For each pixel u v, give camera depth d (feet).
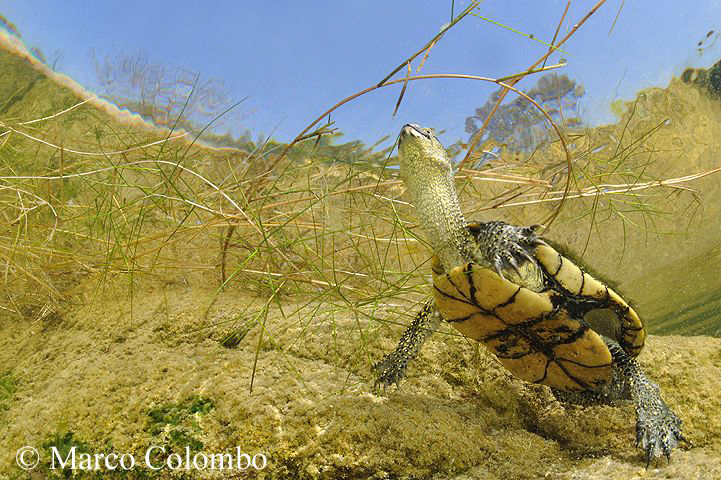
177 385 0.89
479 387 0.97
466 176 1.17
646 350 1.00
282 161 1.57
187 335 1.09
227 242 1.22
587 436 0.85
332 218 1.26
